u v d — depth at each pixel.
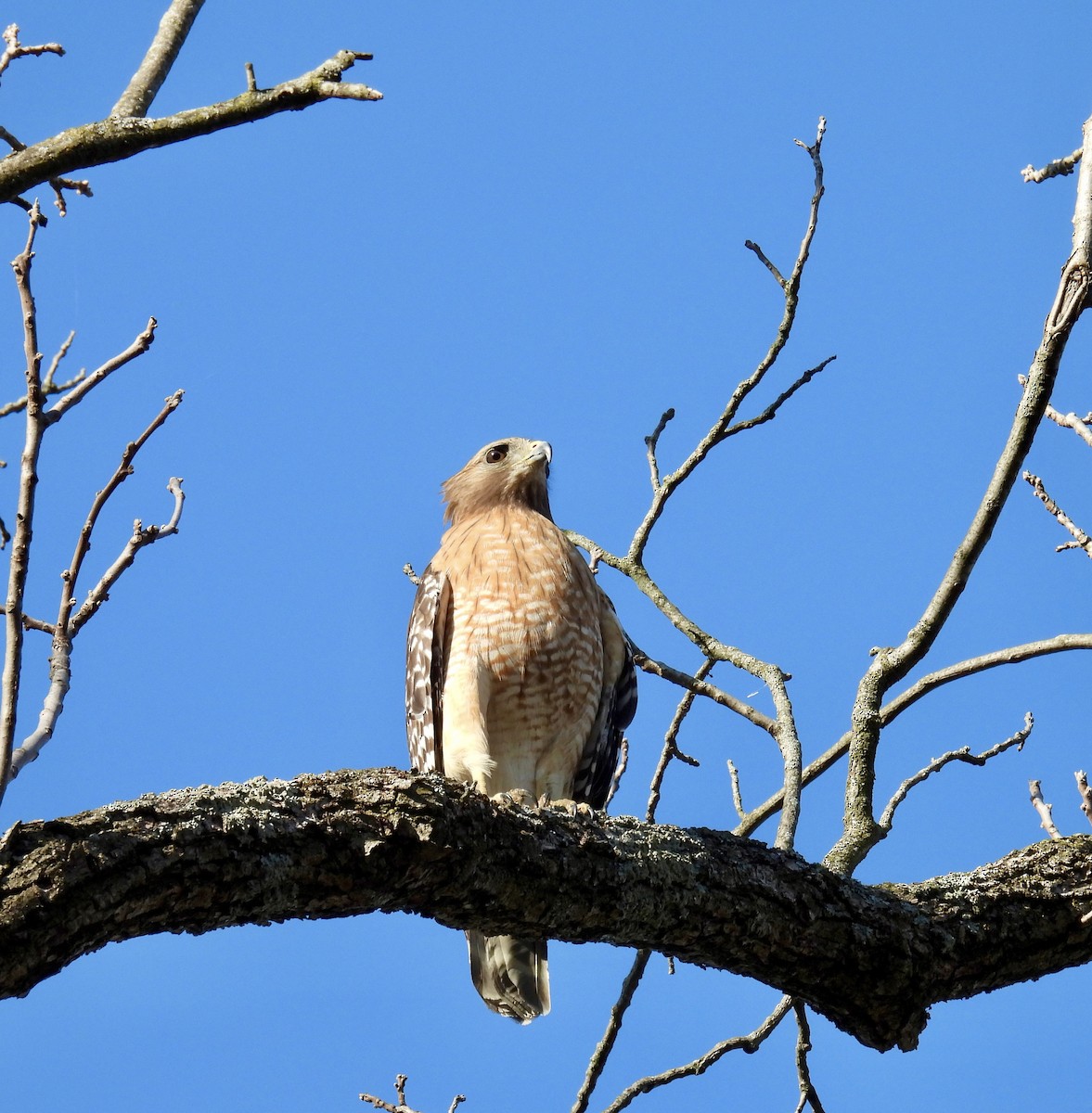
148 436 7.75
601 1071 11.44
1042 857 10.41
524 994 12.49
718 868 9.39
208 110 6.67
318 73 6.52
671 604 12.54
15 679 6.73
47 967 6.56
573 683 14.03
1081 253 10.03
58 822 6.84
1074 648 11.40
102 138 6.79
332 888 7.73
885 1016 9.74
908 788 11.49
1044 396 10.24
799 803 11.03
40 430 7.27
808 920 9.41
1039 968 10.13
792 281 11.96
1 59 8.39
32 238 7.47
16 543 6.97
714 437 12.51
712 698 11.98
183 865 7.05
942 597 10.94
